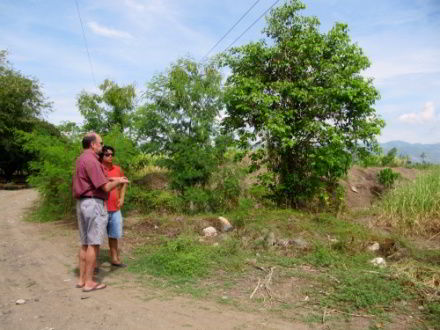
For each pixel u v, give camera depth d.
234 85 9.88
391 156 17.72
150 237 7.53
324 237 7.02
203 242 7.04
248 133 9.77
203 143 9.70
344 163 9.42
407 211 8.27
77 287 4.81
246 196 9.72
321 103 9.38
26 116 24.23
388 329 3.59
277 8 9.80
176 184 9.74
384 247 6.45
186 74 9.66
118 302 4.29
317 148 9.45
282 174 9.98
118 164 9.45
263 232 7.16
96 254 4.75
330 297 4.34
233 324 3.71
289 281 4.93
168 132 9.48
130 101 13.04
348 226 7.58
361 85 8.99
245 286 4.79
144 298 4.41
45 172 9.77
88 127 12.77
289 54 9.79
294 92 9.20
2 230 8.79
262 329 3.61
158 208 9.63
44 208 10.58
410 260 5.75
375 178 14.12
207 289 4.70
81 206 4.66
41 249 6.88
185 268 5.24
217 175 9.58
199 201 9.30
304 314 3.95
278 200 10.02
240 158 9.76
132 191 9.57
